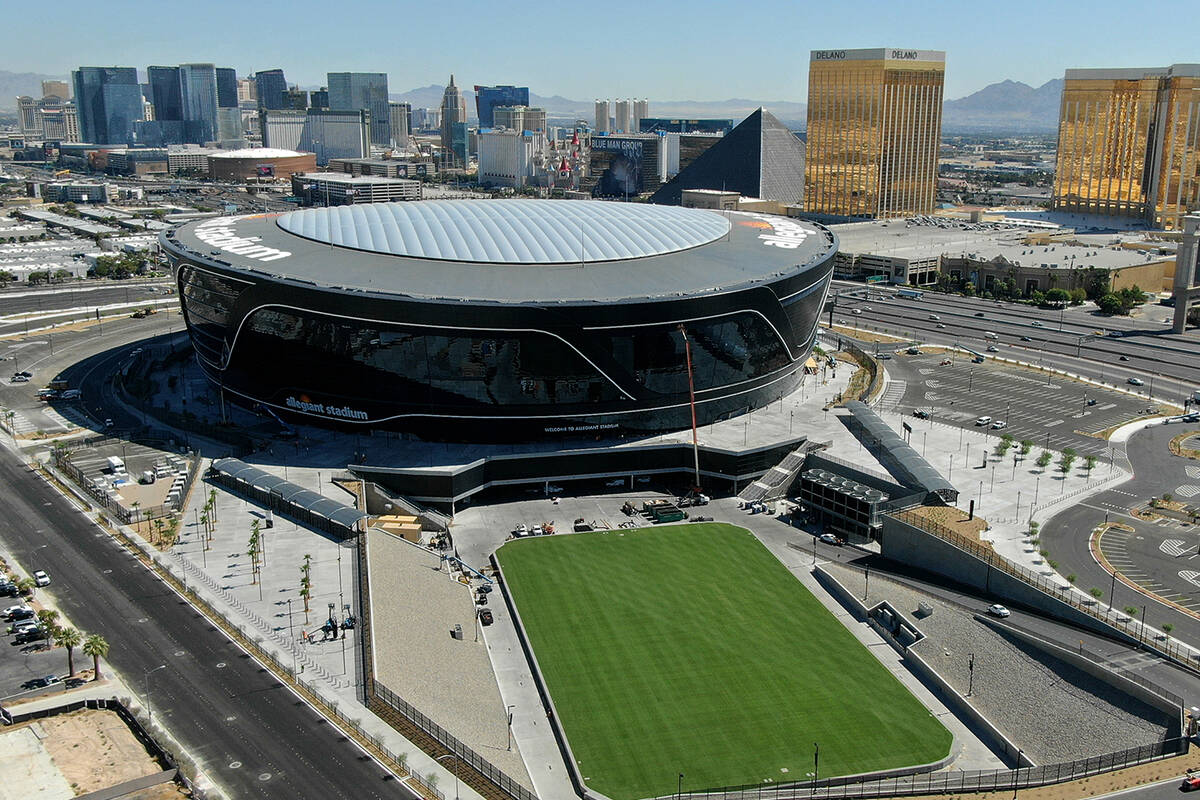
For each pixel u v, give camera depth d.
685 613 143.38
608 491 188.50
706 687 125.62
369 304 179.00
